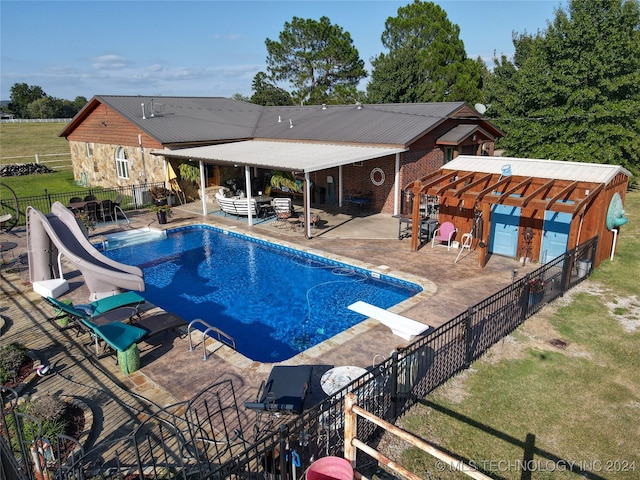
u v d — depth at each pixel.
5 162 43.69
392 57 45.97
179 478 6.13
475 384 8.61
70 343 10.20
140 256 17.75
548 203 12.62
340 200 24.62
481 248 14.62
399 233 18.16
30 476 5.52
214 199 26.16
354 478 5.29
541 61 29.19
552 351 9.78
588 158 27.44
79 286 13.71
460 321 8.79
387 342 10.04
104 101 27.64
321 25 55.69
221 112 31.94
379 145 21.30
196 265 16.66
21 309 12.05
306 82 58.50
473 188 16.39
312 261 16.75
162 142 24.33
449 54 49.62
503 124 35.72
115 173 29.31
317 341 11.16
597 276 14.14
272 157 20.12
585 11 27.58
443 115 23.34
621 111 26.73
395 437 7.18
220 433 7.11
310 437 6.39
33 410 7.21
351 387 7.54
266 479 5.82
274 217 22.34
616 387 8.50
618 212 14.98
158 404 7.94
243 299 13.62
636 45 26.45
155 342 10.24
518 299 10.72
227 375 8.87
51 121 88.00
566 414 7.75
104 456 6.62
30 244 13.08
